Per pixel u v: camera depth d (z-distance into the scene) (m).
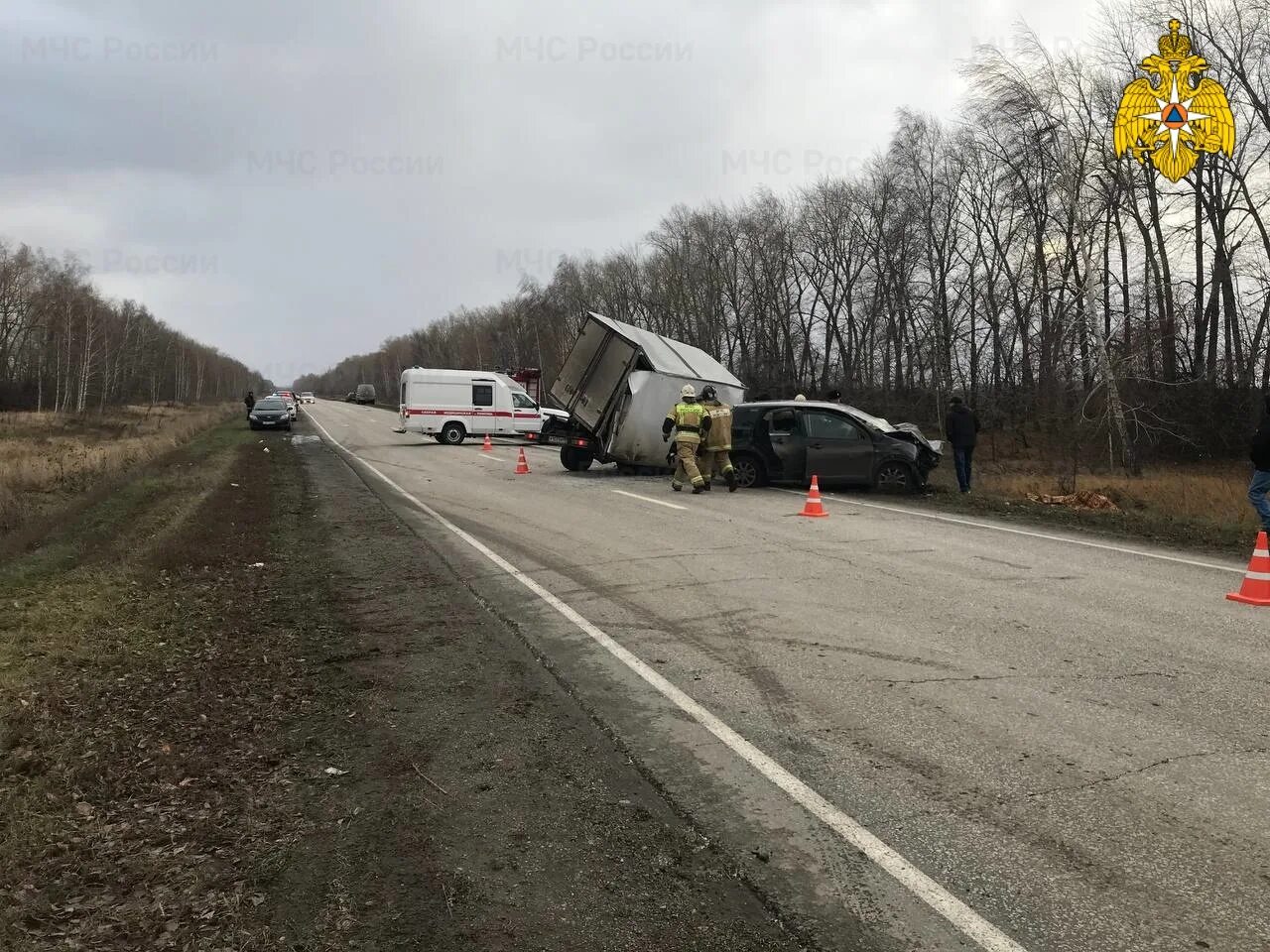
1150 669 5.14
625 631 6.08
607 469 20.39
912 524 11.48
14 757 3.81
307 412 71.69
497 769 3.78
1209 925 2.60
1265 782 3.59
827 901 2.75
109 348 71.38
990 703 4.57
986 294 36.34
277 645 5.70
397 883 2.86
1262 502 9.92
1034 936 2.56
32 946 2.49
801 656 5.44
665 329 63.03
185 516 11.25
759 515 12.26
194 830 3.21
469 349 109.19
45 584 7.39
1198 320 26.44
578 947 2.51
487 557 8.95
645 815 3.35
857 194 49.97
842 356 52.53
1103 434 21.06
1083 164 21.39
